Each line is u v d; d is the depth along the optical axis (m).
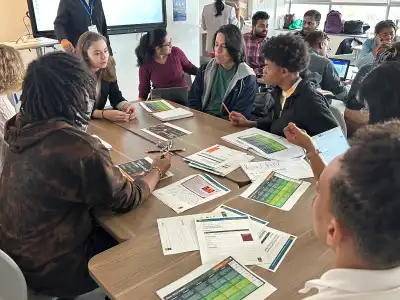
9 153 1.24
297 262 1.03
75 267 1.28
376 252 0.48
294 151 1.77
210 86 2.67
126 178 1.31
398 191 0.46
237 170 1.60
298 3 7.51
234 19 5.38
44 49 4.31
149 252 1.09
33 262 1.23
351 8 6.84
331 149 1.51
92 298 1.57
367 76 1.36
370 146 0.49
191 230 1.19
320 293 0.56
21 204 1.19
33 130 1.19
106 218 1.28
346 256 0.53
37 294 1.31
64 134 1.16
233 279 0.97
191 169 1.63
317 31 3.59
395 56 1.60
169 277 0.99
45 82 1.17
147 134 2.08
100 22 3.98
